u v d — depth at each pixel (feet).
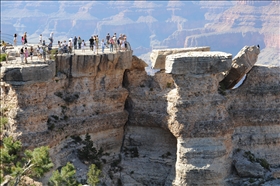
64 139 317.83
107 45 362.53
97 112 334.03
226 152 316.81
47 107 305.12
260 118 334.24
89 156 322.96
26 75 281.74
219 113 317.01
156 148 340.39
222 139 315.37
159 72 347.56
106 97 335.67
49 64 299.99
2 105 292.61
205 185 310.24
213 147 311.68
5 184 253.44
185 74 311.88
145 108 340.39
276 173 323.98
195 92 313.12
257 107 335.47
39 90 291.79
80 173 309.22
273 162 333.62
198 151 310.04
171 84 345.51
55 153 306.96
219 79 330.34
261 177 317.42
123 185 331.16
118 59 335.67
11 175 253.03
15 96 285.02
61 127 313.32
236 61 334.24
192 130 312.29
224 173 315.78
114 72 337.72
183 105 313.12
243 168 318.45
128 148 345.10
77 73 324.39
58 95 319.88
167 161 334.65
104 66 330.54
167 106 328.90
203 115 313.73
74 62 322.55
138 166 337.11
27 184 269.44
